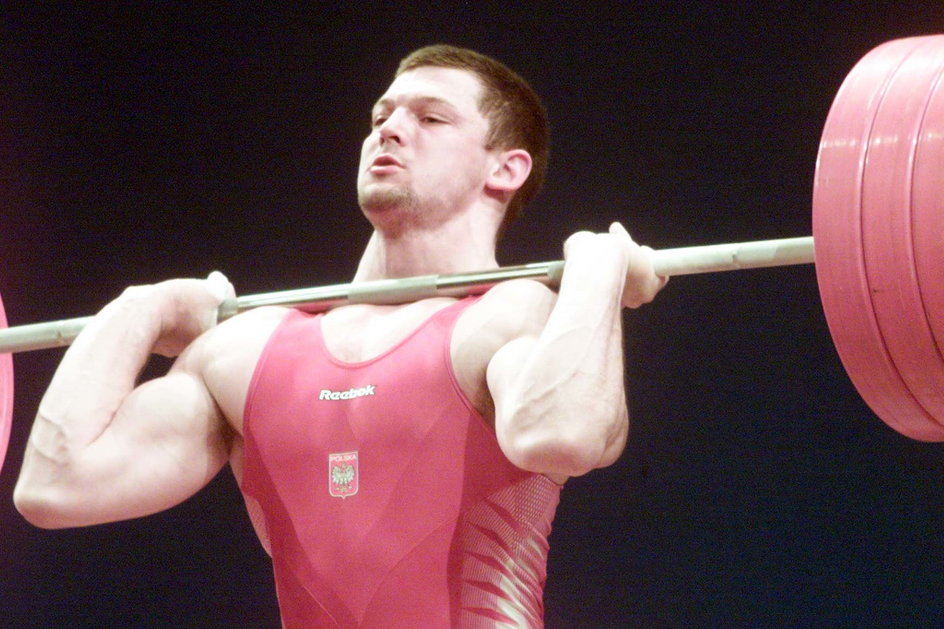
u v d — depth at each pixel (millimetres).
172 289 8961
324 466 8062
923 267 7738
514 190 9172
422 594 7734
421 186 8805
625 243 8352
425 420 7938
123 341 8602
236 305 9133
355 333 8484
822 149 8102
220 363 8539
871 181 7902
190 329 9109
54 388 8375
